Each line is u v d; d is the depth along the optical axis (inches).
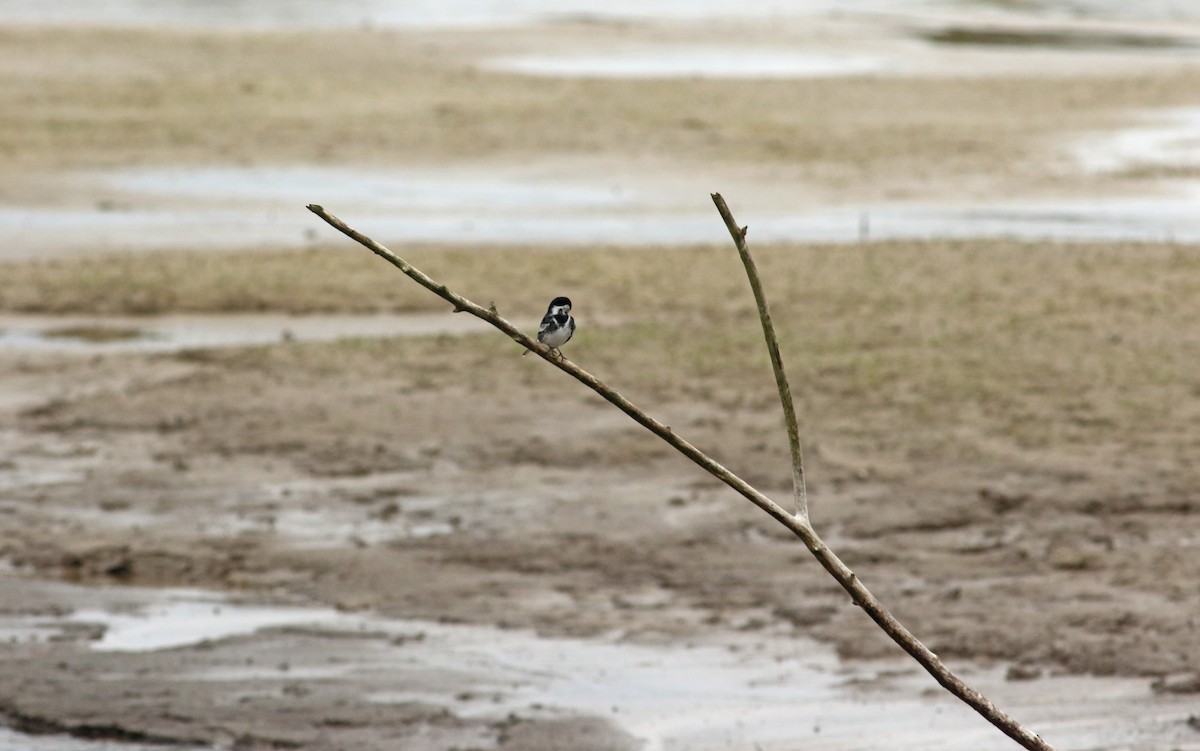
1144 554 1153.4
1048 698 911.0
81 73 3892.7
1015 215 2640.3
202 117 3385.8
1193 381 1615.4
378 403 1574.8
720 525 1238.3
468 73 4035.4
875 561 1156.5
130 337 1899.6
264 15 5388.8
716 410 1536.7
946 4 6254.9
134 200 2701.8
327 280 2180.1
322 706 915.4
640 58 4448.8
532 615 1063.0
